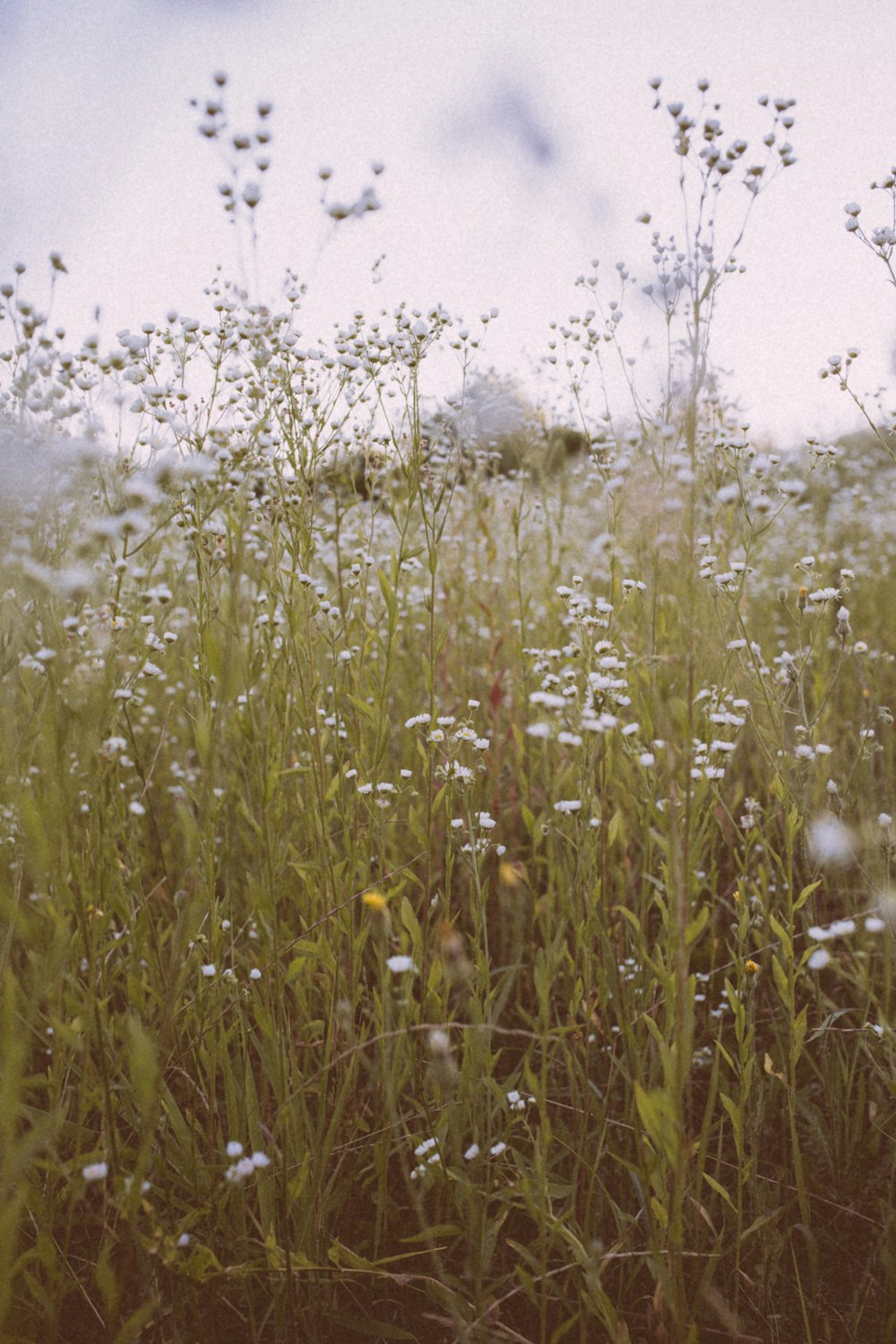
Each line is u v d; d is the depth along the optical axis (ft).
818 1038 7.58
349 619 7.81
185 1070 6.34
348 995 6.32
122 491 5.83
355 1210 6.26
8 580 4.99
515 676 11.30
